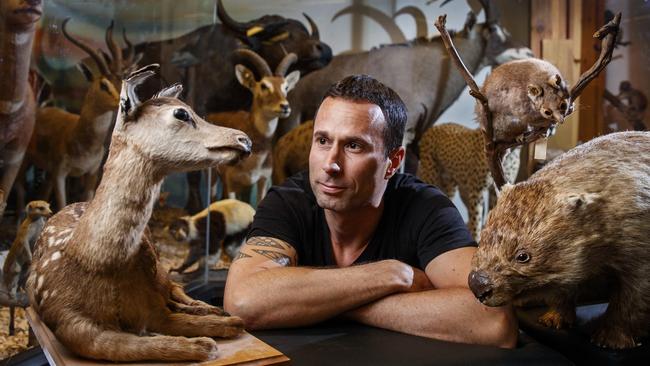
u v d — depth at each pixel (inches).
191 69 144.1
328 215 62.9
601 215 47.1
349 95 57.0
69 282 38.5
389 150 59.0
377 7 177.9
